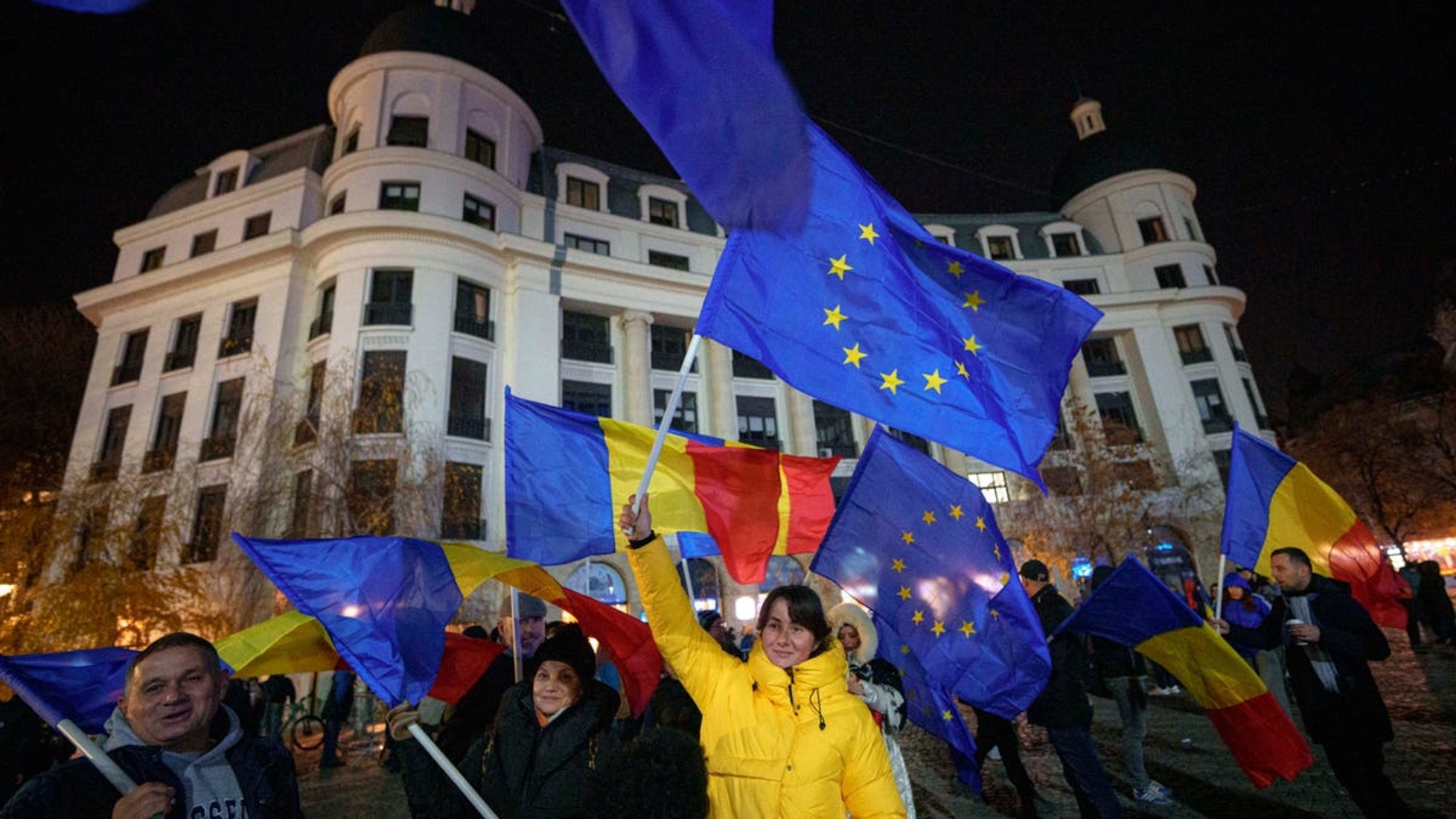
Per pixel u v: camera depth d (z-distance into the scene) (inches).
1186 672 184.1
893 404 126.5
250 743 91.4
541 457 173.5
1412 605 553.3
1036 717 184.5
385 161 946.7
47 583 743.1
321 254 941.2
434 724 157.9
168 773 81.3
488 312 965.8
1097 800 174.7
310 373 870.4
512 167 1059.9
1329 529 230.7
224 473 866.1
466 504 832.9
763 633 98.1
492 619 708.0
